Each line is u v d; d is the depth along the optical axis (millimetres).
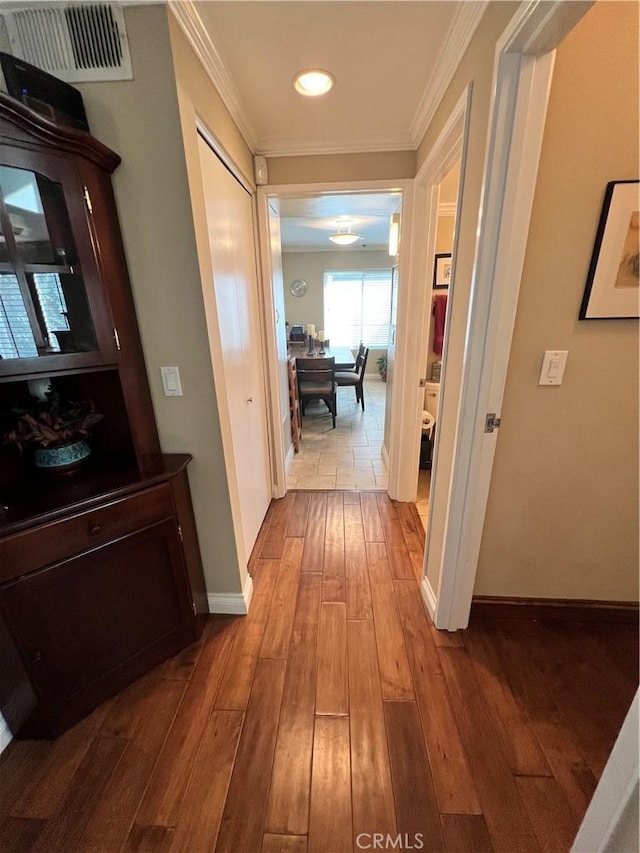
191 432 1430
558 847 943
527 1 793
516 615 1609
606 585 1547
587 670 1396
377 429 4250
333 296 6781
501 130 975
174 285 1250
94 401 1324
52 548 1074
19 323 1077
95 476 1270
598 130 1027
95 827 993
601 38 959
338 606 1717
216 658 1465
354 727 1214
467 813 1007
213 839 967
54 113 1003
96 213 1096
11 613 1034
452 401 1396
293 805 1026
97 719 1246
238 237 1820
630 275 1143
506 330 1157
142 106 1077
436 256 2857
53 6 998
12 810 1030
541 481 1411
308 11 1135
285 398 3104
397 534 2270
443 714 1249
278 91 1562
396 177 2062
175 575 1396
